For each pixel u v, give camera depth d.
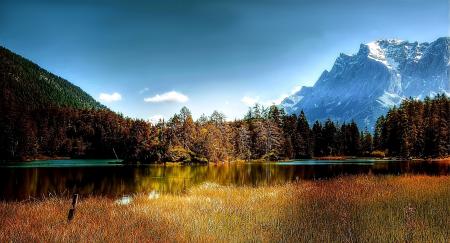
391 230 14.51
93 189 38.44
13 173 62.06
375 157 126.00
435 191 24.38
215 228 15.80
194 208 20.78
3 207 20.70
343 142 137.12
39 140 145.50
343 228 15.13
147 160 96.88
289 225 16.11
